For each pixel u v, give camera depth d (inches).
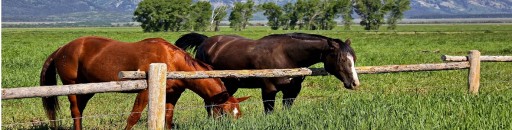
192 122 308.3
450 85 617.9
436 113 311.0
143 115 409.1
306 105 350.9
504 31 3831.2
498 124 290.2
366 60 1031.0
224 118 303.3
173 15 4431.6
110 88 262.1
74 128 352.2
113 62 335.3
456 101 355.6
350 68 348.2
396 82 649.6
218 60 410.9
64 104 474.6
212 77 304.7
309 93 560.4
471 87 416.8
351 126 280.4
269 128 282.8
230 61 401.4
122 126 378.9
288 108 345.1
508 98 374.3
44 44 1934.1
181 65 328.8
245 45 398.0
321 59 366.3
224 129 285.0
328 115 304.5
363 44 1913.1
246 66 392.2
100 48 343.9
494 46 1700.3
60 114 411.5
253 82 394.3
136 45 335.0
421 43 1962.4
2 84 603.8
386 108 324.8
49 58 366.6
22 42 2154.3
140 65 326.0
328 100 379.9
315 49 366.0
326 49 359.3
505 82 625.6
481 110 322.7
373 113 310.5
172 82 328.8
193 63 332.5
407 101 359.3
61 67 356.5
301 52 372.8
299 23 4564.5
